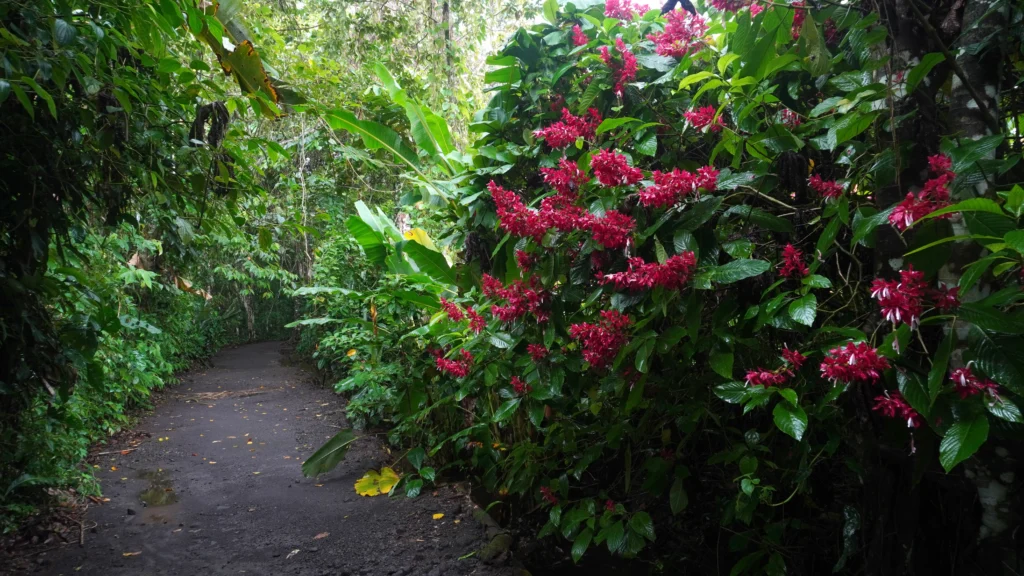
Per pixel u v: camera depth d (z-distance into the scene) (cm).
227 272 938
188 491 462
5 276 281
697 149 272
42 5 226
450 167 420
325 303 786
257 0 687
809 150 216
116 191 308
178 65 287
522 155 337
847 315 206
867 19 163
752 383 181
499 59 340
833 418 206
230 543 365
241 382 995
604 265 222
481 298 332
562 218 214
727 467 270
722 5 207
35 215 285
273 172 863
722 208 214
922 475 164
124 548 358
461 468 470
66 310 353
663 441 266
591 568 320
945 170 139
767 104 216
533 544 342
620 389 225
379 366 495
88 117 266
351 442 527
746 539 230
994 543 149
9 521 360
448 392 439
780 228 189
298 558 343
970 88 150
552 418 353
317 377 995
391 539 365
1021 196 111
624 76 271
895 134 163
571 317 262
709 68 259
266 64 346
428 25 823
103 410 587
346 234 726
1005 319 115
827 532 234
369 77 664
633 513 264
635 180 203
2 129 265
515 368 316
